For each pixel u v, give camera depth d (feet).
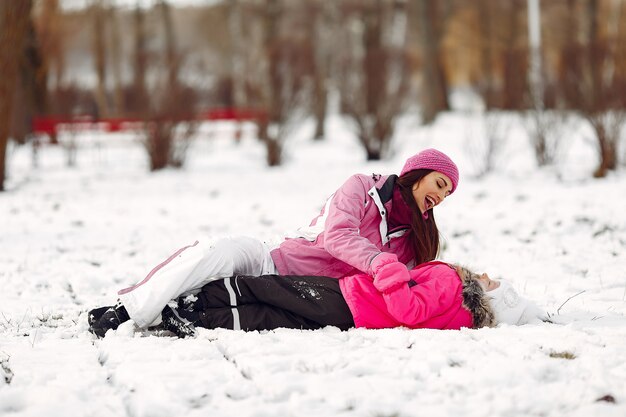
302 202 40.86
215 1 160.86
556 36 119.24
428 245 15.80
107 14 126.93
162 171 61.72
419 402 11.27
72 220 35.22
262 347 13.79
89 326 16.15
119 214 37.32
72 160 73.46
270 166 65.26
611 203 35.12
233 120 85.10
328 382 12.07
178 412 11.05
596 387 11.48
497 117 55.77
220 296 15.28
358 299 15.19
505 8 131.54
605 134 46.55
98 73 116.47
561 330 14.83
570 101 53.67
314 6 119.24
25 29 44.57
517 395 11.34
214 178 55.57
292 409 11.10
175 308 15.12
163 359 13.50
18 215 36.91
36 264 24.71
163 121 61.77
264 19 105.50
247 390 11.89
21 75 83.25
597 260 23.39
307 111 67.62
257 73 85.35
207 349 13.83
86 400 11.75
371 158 66.39
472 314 15.17
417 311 14.87
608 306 17.75
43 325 16.92
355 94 66.23
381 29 119.24
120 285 21.74
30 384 12.50
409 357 13.25
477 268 22.82
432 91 99.14
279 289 15.25
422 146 75.66
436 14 115.34
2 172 47.70
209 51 165.68
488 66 123.75
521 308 15.78
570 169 51.72
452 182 15.71
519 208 35.24
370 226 15.96
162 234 30.99
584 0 114.01
